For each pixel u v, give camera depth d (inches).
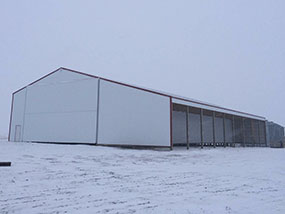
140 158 500.4
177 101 729.6
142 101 724.7
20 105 944.9
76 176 292.4
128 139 726.5
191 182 283.7
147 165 407.2
